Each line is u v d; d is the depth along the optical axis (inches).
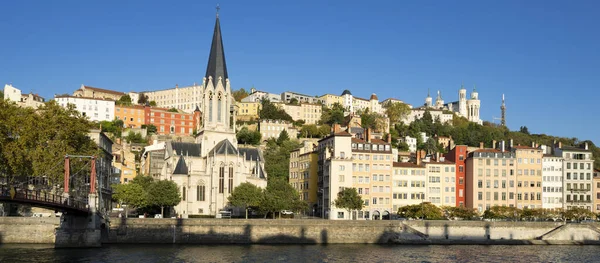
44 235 5162.4
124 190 6343.5
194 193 7485.2
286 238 5748.0
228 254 4788.4
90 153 5856.3
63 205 4335.6
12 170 5275.6
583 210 7308.1
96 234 4874.5
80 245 4810.5
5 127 5344.5
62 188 5861.2
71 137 5851.4
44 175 5349.4
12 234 5128.0
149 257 4458.7
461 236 6274.6
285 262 4434.1
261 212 6742.1
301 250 5191.9
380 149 7716.5
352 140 7721.5
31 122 5403.5
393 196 7711.6
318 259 4640.8
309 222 5836.6
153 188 6589.6
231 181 7652.6
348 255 4933.6
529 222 6520.7
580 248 6097.4
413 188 7834.6
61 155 5447.8
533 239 6461.6
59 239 4763.8
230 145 7800.2
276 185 6879.9
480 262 4788.4
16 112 5639.8
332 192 7367.1
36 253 4448.8
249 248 5255.9
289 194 6806.1
